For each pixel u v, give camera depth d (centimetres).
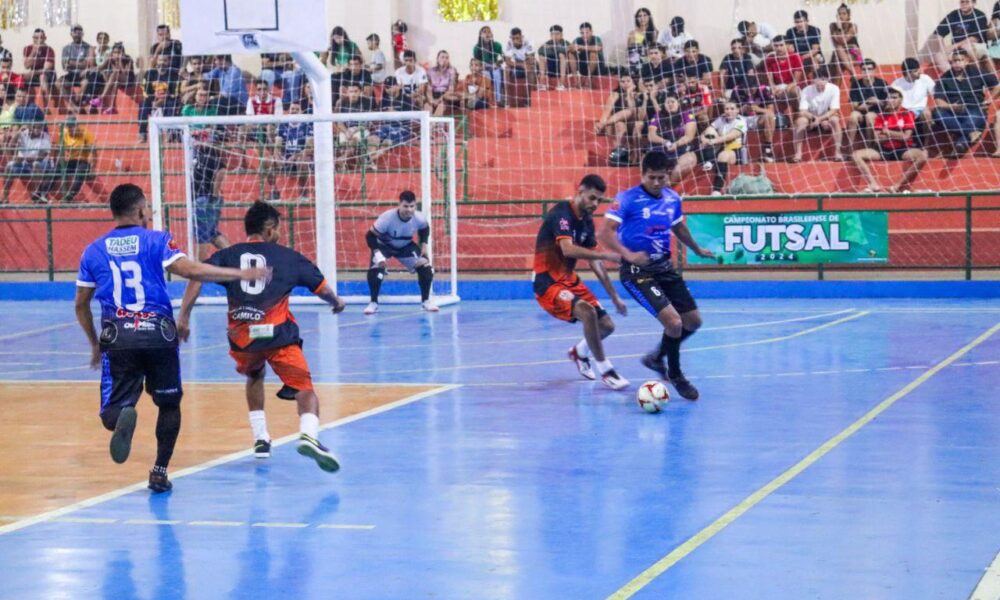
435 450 827
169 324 710
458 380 1163
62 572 551
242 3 1784
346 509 664
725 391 1062
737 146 2091
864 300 1902
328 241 1878
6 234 2288
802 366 1202
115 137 2366
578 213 1062
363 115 1805
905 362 1212
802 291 1958
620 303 1059
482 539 595
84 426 955
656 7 2372
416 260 1828
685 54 2164
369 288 1903
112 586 528
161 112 2319
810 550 562
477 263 2148
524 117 2280
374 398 1060
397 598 504
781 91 2122
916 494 671
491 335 1523
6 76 2436
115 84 2402
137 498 700
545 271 1086
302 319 1759
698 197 1989
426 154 1827
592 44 2289
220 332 1627
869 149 2070
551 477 735
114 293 704
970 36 2127
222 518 648
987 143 2048
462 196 2223
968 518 617
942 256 1994
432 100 2292
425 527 621
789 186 2100
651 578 523
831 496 670
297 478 747
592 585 514
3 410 1039
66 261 2277
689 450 810
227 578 538
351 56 2322
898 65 2206
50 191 2280
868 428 874
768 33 2231
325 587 521
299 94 2286
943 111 2045
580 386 1109
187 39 1798
